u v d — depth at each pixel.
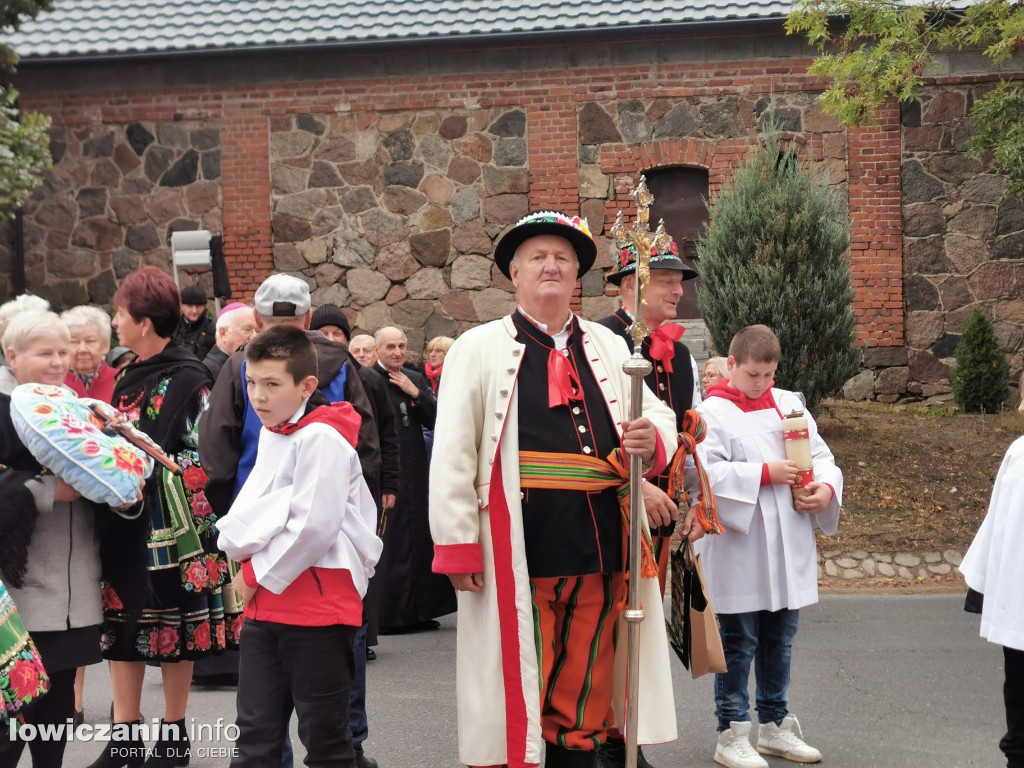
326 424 3.98
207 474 4.58
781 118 14.93
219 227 15.80
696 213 15.28
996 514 4.30
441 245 15.44
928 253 14.76
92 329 5.67
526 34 14.89
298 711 3.96
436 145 15.43
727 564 5.27
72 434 4.25
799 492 5.32
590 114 15.19
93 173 16.02
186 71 15.82
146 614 4.85
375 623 7.23
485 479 3.95
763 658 5.47
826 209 11.63
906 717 6.00
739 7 14.87
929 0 13.38
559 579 3.92
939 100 14.72
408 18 15.45
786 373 11.32
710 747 5.58
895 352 14.77
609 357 4.18
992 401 13.62
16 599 4.32
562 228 4.07
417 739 5.75
